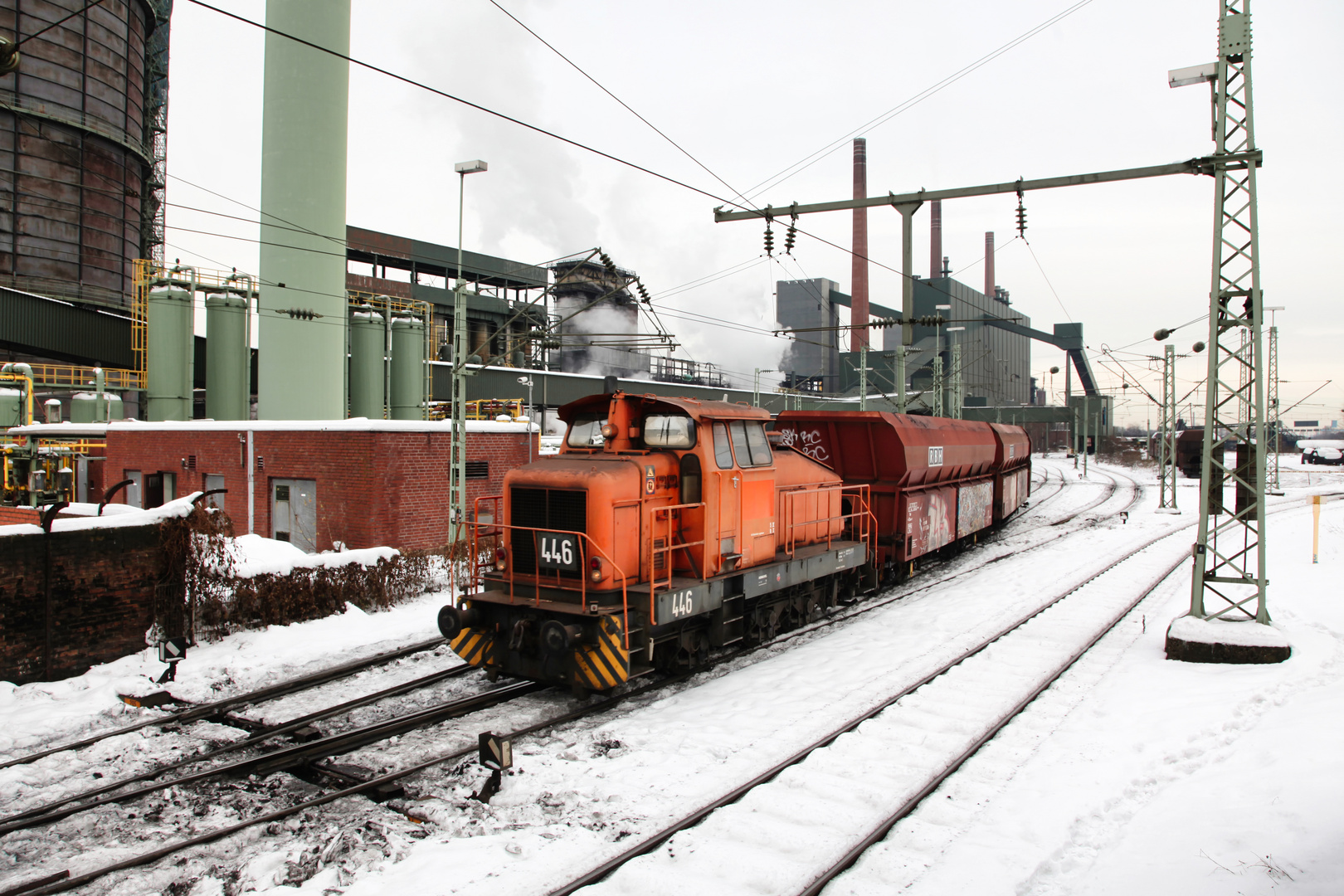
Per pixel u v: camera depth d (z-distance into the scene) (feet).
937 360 105.40
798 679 33.50
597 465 32.14
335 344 79.97
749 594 35.78
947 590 54.08
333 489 62.28
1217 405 36.88
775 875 18.38
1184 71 36.52
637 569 32.04
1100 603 48.67
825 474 45.42
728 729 27.99
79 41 121.39
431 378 119.85
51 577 32.99
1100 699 31.09
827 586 46.37
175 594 36.99
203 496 39.22
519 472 32.71
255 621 41.01
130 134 132.16
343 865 19.38
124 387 110.93
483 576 34.19
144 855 19.97
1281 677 31.48
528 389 133.80
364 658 37.86
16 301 97.50
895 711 29.48
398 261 171.42
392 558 48.78
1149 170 39.01
